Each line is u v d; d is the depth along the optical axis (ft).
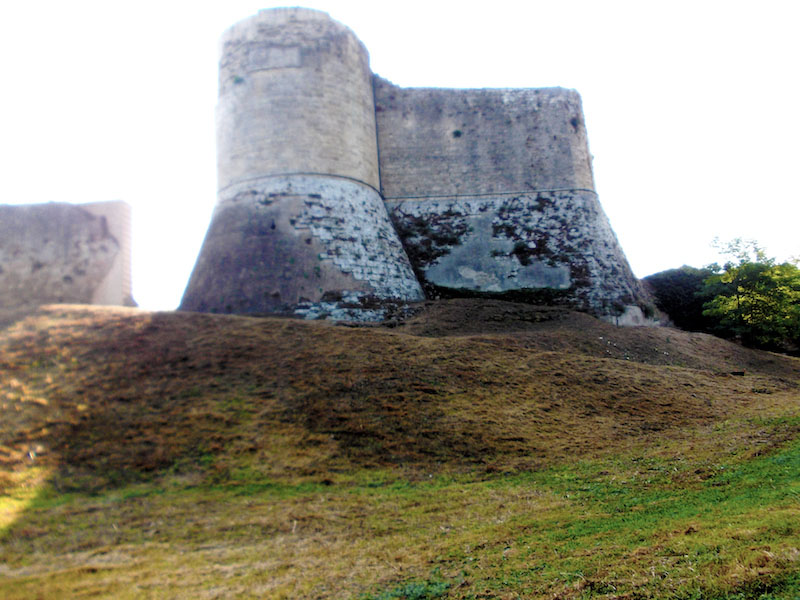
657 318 97.81
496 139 101.35
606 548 26.94
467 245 95.45
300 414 46.19
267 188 79.77
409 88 100.99
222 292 75.97
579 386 56.44
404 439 44.57
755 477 34.55
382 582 25.75
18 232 73.41
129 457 39.93
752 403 56.70
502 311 81.66
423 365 55.67
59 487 36.68
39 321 58.29
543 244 96.27
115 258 72.79
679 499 32.94
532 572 25.49
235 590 25.32
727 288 92.27
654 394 56.95
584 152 105.19
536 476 40.04
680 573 23.32
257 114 82.12
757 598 21.07
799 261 89.92
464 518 33.24
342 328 62.75
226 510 34.60
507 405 51.03
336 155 83.10
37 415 43.37
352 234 80.53
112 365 50.52
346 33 88.69
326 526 32.60
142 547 30.14
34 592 25.18
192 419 44.39
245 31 85.61
